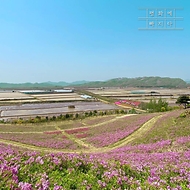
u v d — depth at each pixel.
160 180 9.23
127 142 33.41
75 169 10.10
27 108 107.50
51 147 34.06
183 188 8.62
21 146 34.66
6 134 45.78
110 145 33.50
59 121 70.12
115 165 11.09
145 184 8.77
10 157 10.80
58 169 9.79
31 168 9.44
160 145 25.52
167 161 14.56
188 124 32.69
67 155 11.98
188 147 22.48
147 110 92.81
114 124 52.06
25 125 62.59
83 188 7.92
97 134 44.12
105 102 139.25
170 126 34.78
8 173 7.88
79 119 72.62
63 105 121.81
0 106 116.19
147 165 12.27
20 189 6.79
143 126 42.44
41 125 62.62
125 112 86.19
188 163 13.07
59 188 7.32
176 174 10.63
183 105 98.75
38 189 7.07
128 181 8.85
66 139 41.47
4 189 6.71
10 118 77.88
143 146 26.61
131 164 11.88
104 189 8.01
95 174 9.70
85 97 169.00
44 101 138.75
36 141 38.28
